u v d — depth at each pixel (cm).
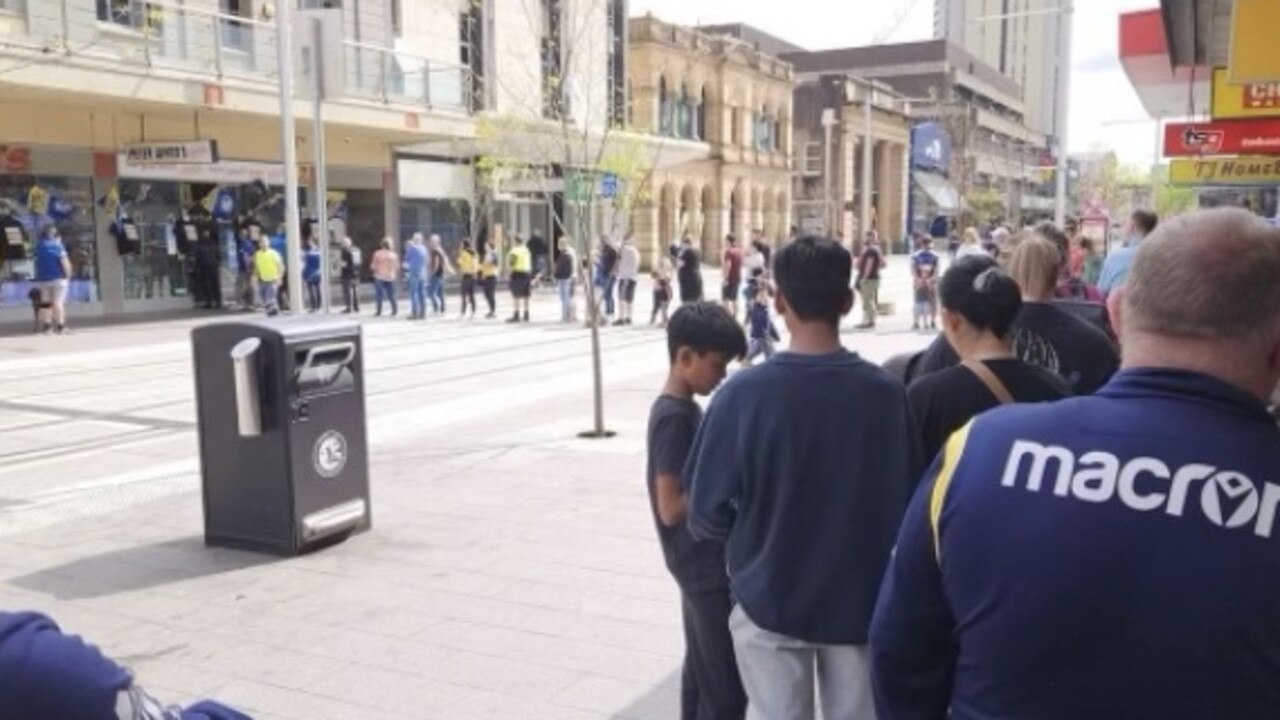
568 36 1908
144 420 1031
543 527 641
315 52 973
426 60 2500
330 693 414
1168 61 1087
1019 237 657
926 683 157
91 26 1828
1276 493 131
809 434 257
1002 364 303
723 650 321
